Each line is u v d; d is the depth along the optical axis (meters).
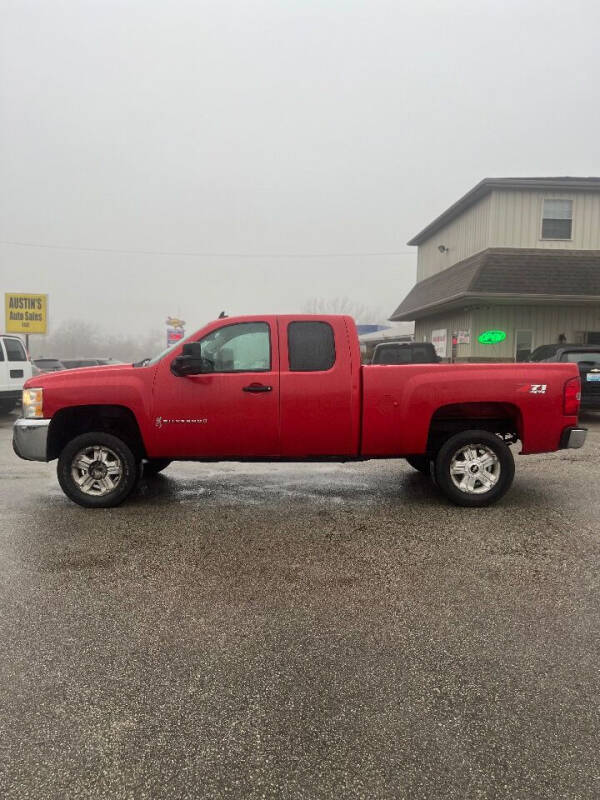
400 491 6.36
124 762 2.17
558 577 3.90
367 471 7.52
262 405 5.41
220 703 2.52
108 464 5.64
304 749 2.24
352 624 3.25
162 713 2.46
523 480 6.86
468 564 4.14
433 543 4.59
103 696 2.57
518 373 5.45
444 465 5.64
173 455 5.56
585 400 11.94
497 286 16.70
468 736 2.31
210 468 7.75
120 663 2.84
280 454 5.55
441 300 18.05
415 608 3.44
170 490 6.42
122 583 3.81
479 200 18.89
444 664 2.83
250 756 2.21
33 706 2.50
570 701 2.53
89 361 23.64
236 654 2.93
